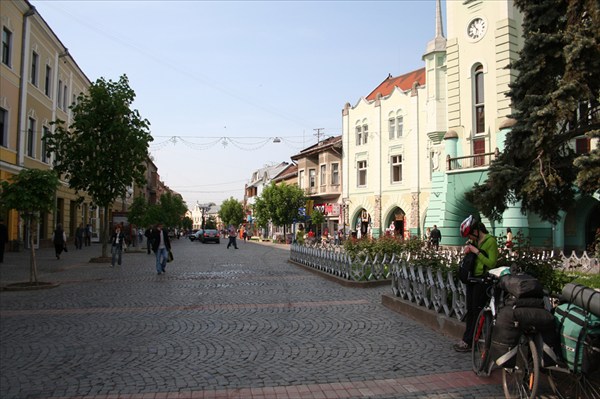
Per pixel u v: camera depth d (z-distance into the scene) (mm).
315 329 7977
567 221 26266
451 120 25719
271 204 50094
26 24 26906
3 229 20062
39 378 5465
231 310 9734
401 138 38531
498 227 22953
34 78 29094
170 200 63500
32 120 28891
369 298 11320
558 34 8734
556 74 9109
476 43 24812
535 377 4184
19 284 13062
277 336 7488
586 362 4066
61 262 21359
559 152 9656
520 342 4473
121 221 38750
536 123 8695
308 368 5848
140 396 4914
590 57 8398
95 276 16031
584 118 9375
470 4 25078
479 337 5570
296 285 13812
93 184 21281
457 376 5527
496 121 23812
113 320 8719
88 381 5367
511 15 23750
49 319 8797
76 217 38875
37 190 12914
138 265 20703
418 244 16438
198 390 5090
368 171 41594
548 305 4820
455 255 9883
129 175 21641
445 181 25531
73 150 21078
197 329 7980
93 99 21141
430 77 30766
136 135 21516
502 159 9578
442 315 7859
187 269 18984
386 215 39688
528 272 7617
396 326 8188
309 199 50375
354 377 5508
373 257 14703
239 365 5969
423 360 6172
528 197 9414
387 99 39875
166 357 6316
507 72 23391
